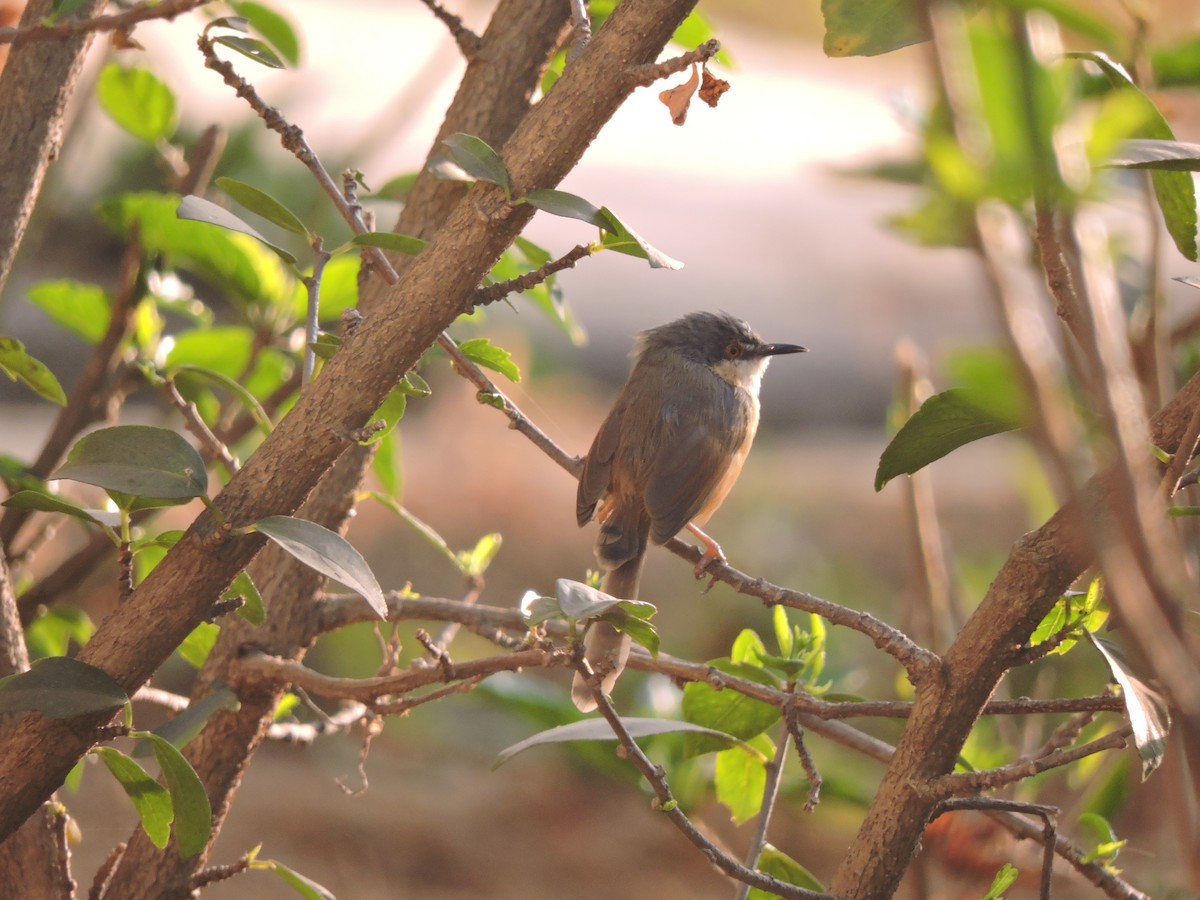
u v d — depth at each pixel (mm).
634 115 38906
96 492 9211
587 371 25547
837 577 17156
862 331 27250
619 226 3930
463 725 15453
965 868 6324
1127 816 7070
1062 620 4613
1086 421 2283
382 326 3941
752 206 31719
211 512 3900
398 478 7285
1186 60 4699
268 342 7676
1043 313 1972
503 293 4133
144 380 7613
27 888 5027
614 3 6344
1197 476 3877
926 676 4320
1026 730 7016
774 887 4398
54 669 3896
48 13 5273
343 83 27609
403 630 14617
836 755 10898
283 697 6242
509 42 6188
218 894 11289
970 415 4332
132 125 7633
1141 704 3834
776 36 44750
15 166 5207
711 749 5672
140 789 4320
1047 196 1894
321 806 13375
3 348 4809
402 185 7219
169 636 3998
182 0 4594
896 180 1854
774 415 26453
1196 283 4168
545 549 18734
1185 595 2146
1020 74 1759
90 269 18969
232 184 4496
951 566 8977
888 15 3357
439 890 12164
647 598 16781
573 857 13125
